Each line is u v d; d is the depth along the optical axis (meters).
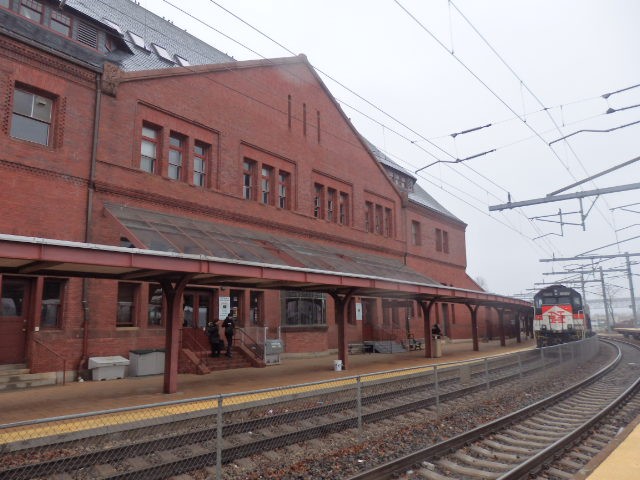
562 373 19.08
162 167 18.30
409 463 7.34
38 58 14.79
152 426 8.24
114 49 18.95
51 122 15.23
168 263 11.27
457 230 42.34
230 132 21.31
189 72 19.59
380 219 32.28
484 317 43.91
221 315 19.59
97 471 6.91
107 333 15.57
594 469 6.25
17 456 6.92
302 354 23.11
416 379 14.76
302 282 15.25
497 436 9.27
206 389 12.62
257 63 23.00
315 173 26.64
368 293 21.12
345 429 9.70
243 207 21.42
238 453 7.86
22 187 13.97
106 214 15.86
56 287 14.91
